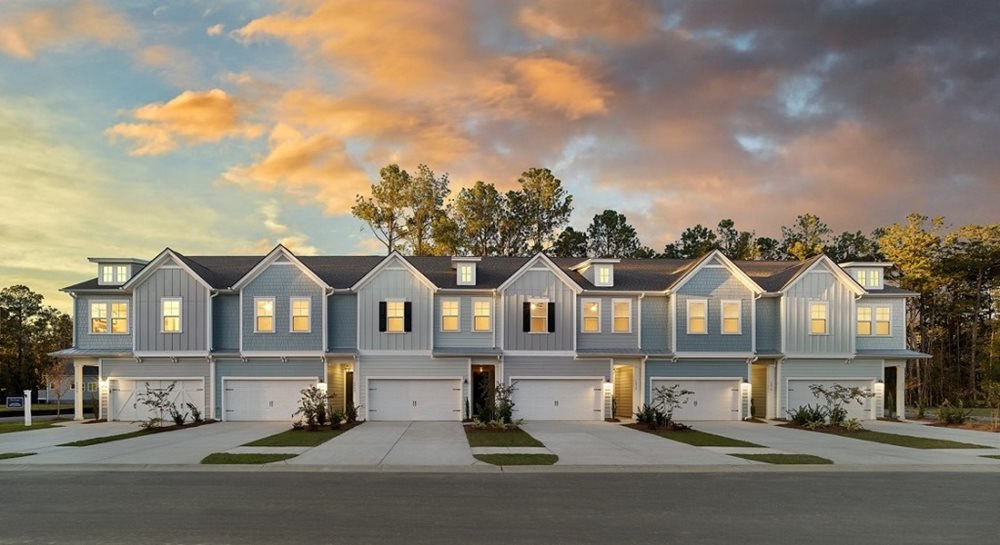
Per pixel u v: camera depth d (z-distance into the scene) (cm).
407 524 1087
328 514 1162
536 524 1092
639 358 3206
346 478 1576
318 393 2892
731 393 3250
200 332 3123
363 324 3141
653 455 1964
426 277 3166
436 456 1923
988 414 3778
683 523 1111
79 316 3212
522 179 5925
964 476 1661
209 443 2222
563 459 1873
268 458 1867
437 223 5356
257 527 1065
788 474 1673
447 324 3192
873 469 1761
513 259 3697
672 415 3183
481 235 5744
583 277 3481
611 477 1608
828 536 1038
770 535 1038
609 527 1077
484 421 2834
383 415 3116
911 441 2359
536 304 3200
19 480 1547
